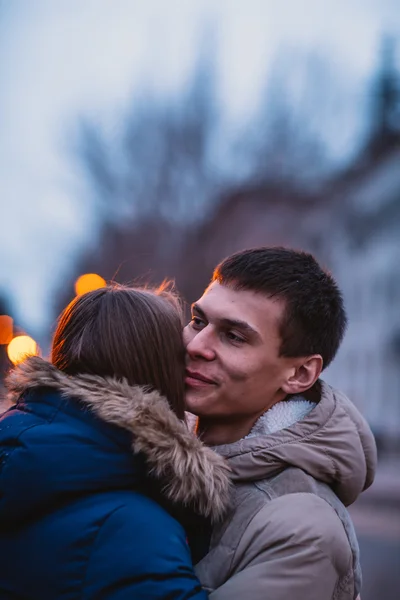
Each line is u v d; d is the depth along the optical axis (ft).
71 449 5.86
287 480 6.51
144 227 118.01
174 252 117.60
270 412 7.02
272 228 119.44
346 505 6.95
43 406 6.19
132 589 5.57
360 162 111.96
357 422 7.11
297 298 6.86
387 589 26.13
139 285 8.43
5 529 5.98
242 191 119.24
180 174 119.14
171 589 5.56
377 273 108.37
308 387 7.06
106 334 6.48
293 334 6.88
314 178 120.26
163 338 6.65
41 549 5.79
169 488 6.06
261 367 6.85
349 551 6.30
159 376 6.60
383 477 68.39
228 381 6.84
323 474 6.66
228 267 7.00
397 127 107.96
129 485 6.03
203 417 7.09
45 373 6.31
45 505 5.83
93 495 5.92
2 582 5.92
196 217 118.42
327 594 6.11
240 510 6.42
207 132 118.93
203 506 6.12
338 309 7.32
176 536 5.85
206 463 6.08
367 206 109.81
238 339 6.84
